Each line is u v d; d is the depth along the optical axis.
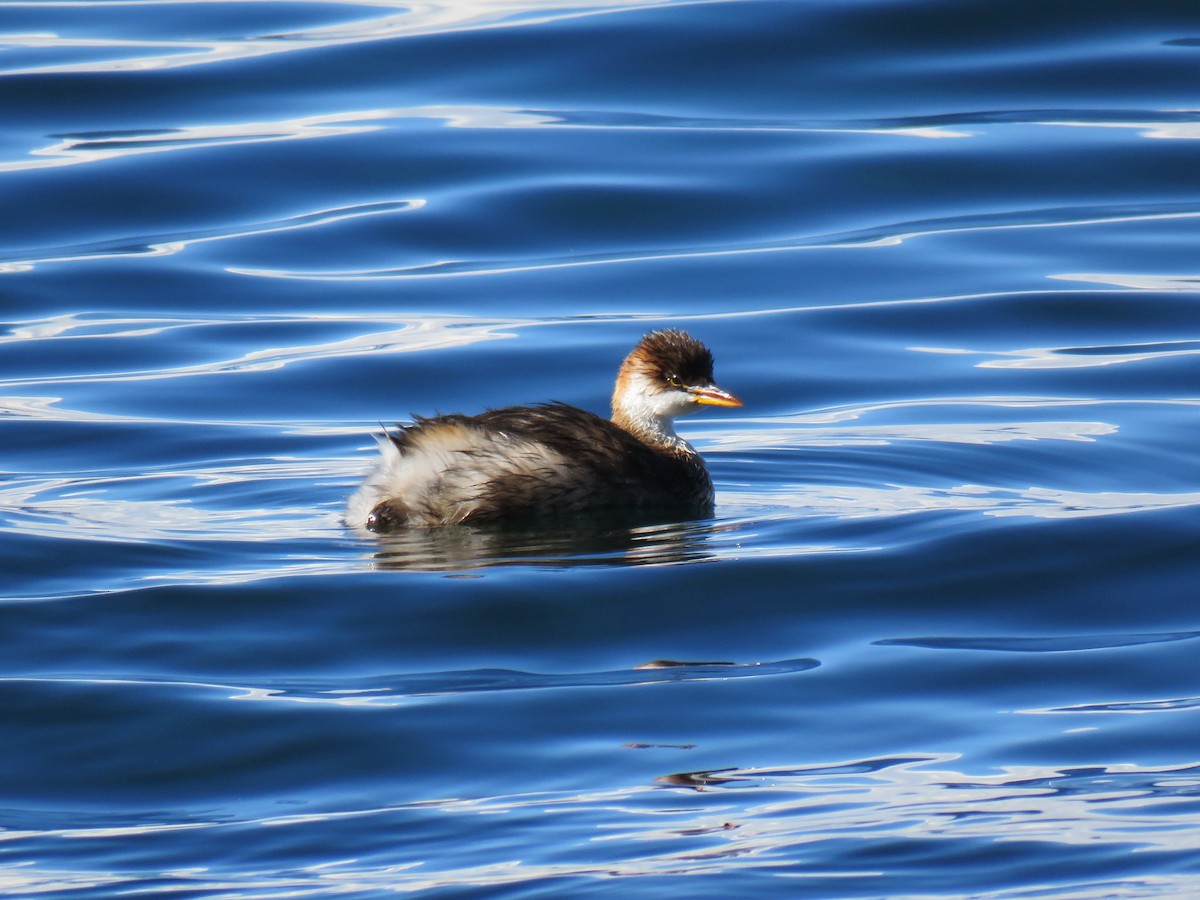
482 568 11.95
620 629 10.94
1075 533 12.45
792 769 8.94
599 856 7.94
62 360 17.52
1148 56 23.66
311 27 25.83
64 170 21.39
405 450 13.28
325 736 9.43
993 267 19.52
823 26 24.58
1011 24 24.50
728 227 20.58
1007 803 8.43
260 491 14.02
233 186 21.30
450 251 20.12
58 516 13.16
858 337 18.03
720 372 17.27
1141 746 9.10
